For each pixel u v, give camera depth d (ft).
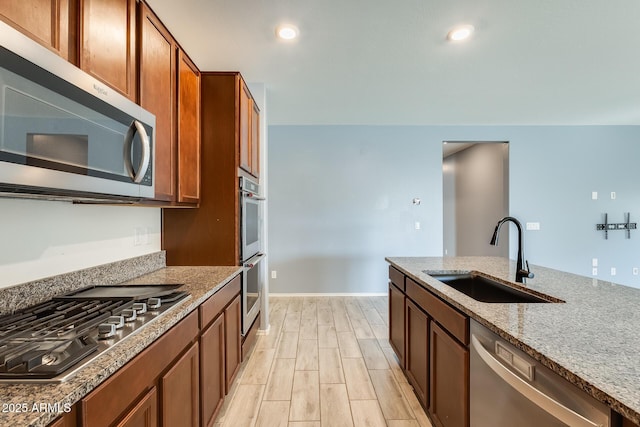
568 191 14.39
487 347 3.60
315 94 10.16
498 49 7.25
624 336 3.00
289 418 5.70
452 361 4.49
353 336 9.41
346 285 13.96
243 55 7.34
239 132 7.39
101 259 5.20
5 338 2.77
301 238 13.88
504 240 14.83
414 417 5.74
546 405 2.56
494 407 3.46
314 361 7.84
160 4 5.41
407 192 14.03
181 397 3.88
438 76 8.78
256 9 5.65
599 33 6.59
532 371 2.83
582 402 2.32
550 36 6.68
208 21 5.98
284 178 13.85
